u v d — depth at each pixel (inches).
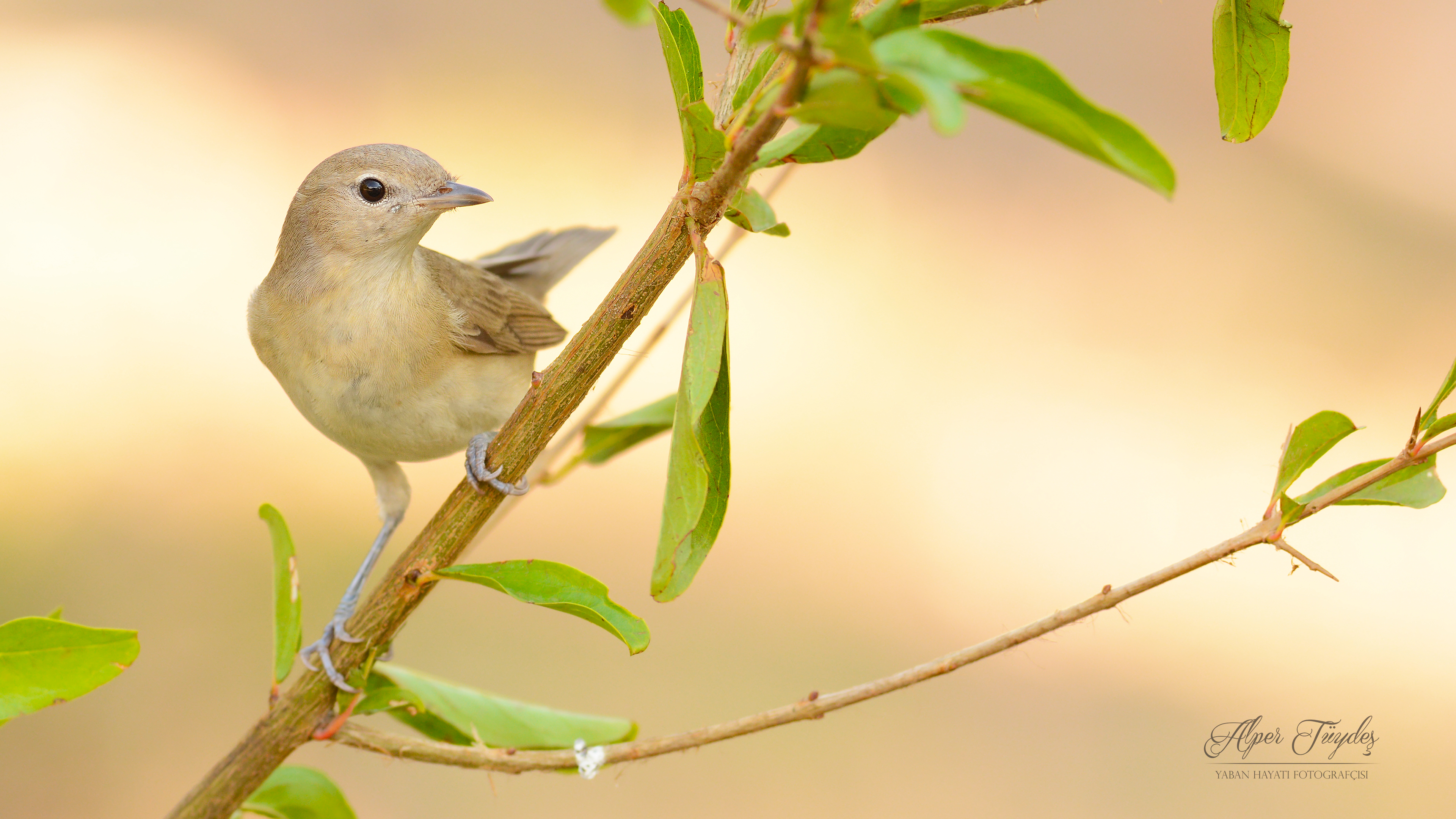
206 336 543.8
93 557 450.6
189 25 677.3
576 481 544.4
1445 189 645.3
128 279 547.2
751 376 577.9
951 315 605.6
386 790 382.3
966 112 80.4
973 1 121.2
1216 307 602.9
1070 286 615.5
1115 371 575.2
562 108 657.0
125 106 620.4
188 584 442.9
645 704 418.6
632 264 135.9
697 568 123.2
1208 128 665.0
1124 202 658.8
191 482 491.8
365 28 684.1
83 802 364.8
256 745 156.3
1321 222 630.5
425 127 637.9
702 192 123.5
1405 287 597.0
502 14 705.6
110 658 136.3
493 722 177.6
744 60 134.5
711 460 127.0
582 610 141.5
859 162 677.3
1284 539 141.8
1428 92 700.0
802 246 640.4
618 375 214.8
